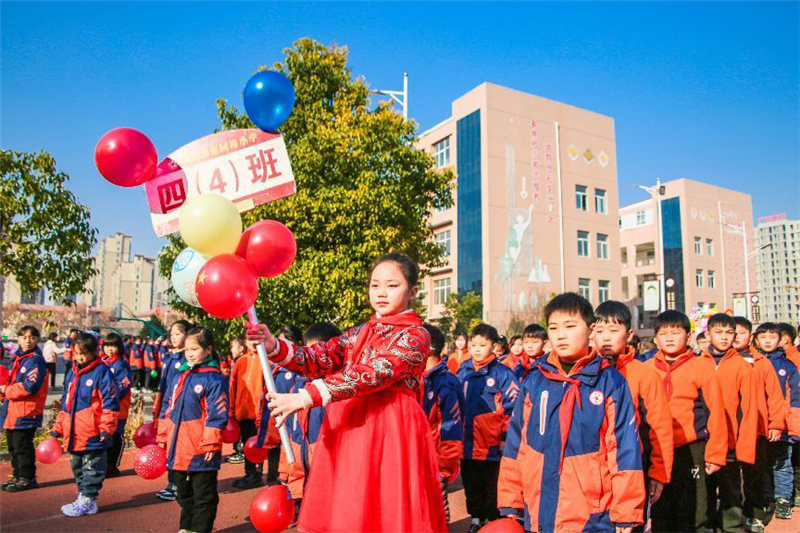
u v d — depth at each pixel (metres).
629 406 2.87
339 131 11.36
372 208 11.00
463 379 5.39
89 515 5.33
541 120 31.36
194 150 3.19
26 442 6.25
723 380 4.96
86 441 5.34
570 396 2.90
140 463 4.52
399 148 11.95
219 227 2.62
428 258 13.21
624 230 47.00
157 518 5.27
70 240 8.15
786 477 5.70
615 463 2.80
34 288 8.21
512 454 3.04
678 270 42.97
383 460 2.27
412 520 2.20
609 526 2.74
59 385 17.95
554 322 3.03
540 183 30.75
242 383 6.87
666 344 4.34
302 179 10.98
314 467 2.36
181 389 4.67
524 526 2.91
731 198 46.06
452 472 4.41
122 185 3.00
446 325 27.59
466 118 31.05
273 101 3.13
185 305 10.94
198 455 4.46
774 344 6.21
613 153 33.81
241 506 5.74
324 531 2.24
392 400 2.36
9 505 5.63
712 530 4.76
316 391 2.21
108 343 7.08
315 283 10.48
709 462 4.15
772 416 5.28
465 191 30.73
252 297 2.62
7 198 7.68
